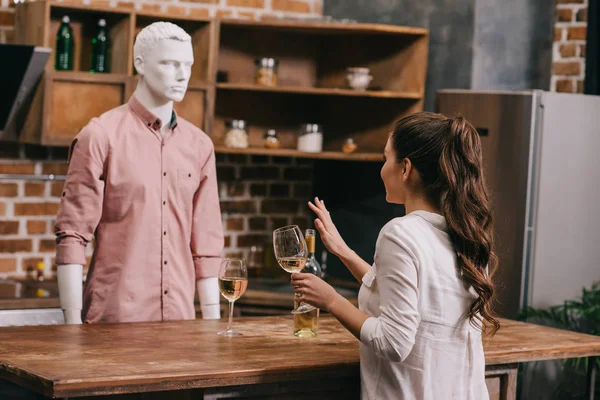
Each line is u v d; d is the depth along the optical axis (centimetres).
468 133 252
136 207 339
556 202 489
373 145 542
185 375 228
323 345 276
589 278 503
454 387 250
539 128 481
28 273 488
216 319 318
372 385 247
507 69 527
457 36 523
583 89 536
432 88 533
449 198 248
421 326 245
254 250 554
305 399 260
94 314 340
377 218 542
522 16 529
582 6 532
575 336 311
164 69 341
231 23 506
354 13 559
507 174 483
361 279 283
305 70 559
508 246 483
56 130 452
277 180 568
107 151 336
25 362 233
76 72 453
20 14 472
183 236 351
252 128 549
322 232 288
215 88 505
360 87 521
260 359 250
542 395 480
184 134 354
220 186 549
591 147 497
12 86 433
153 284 343
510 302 484
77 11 473
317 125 527
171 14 484
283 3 557
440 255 246
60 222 334
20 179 482
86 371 224
